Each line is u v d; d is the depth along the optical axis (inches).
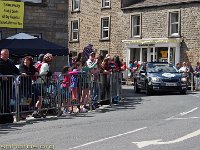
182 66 1262.3
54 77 564.4
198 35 1368.1
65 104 583.5
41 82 544.7
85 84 621.9
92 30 1715.1
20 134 420.2
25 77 522.6
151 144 361.7
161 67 1012.5
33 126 475.2
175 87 956.0
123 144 362.9
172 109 636.1
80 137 399.5
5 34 815.1
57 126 472.7
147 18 1517.0
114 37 1632.6
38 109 541.3
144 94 997.2
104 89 686.5
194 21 1380.4
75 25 1797.5
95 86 653.9
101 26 1678.2
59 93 571.5
